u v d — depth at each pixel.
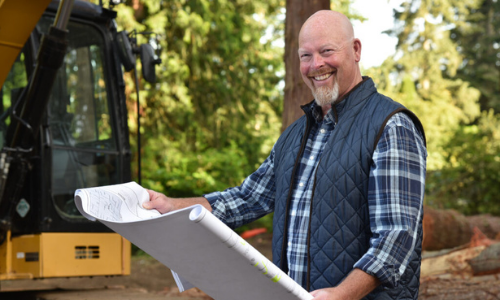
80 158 5.09
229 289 1.49
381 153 1.76
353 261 1.79
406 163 1.74
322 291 1.55
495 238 7.20
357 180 1.81
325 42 1.93
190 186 10.86
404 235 1.68
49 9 5.08
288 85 5.00
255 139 13.66
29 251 4.77
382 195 1.73
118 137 5.31
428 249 7.10
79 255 4.88
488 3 27.75
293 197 2.00
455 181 11.32
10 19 4.18
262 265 1.35
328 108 2.01
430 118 18.09
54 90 5.05
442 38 24.20
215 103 13.27
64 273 4.79
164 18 11.44
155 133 11.96
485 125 14.53
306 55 1.97
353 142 1.84
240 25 13.22
